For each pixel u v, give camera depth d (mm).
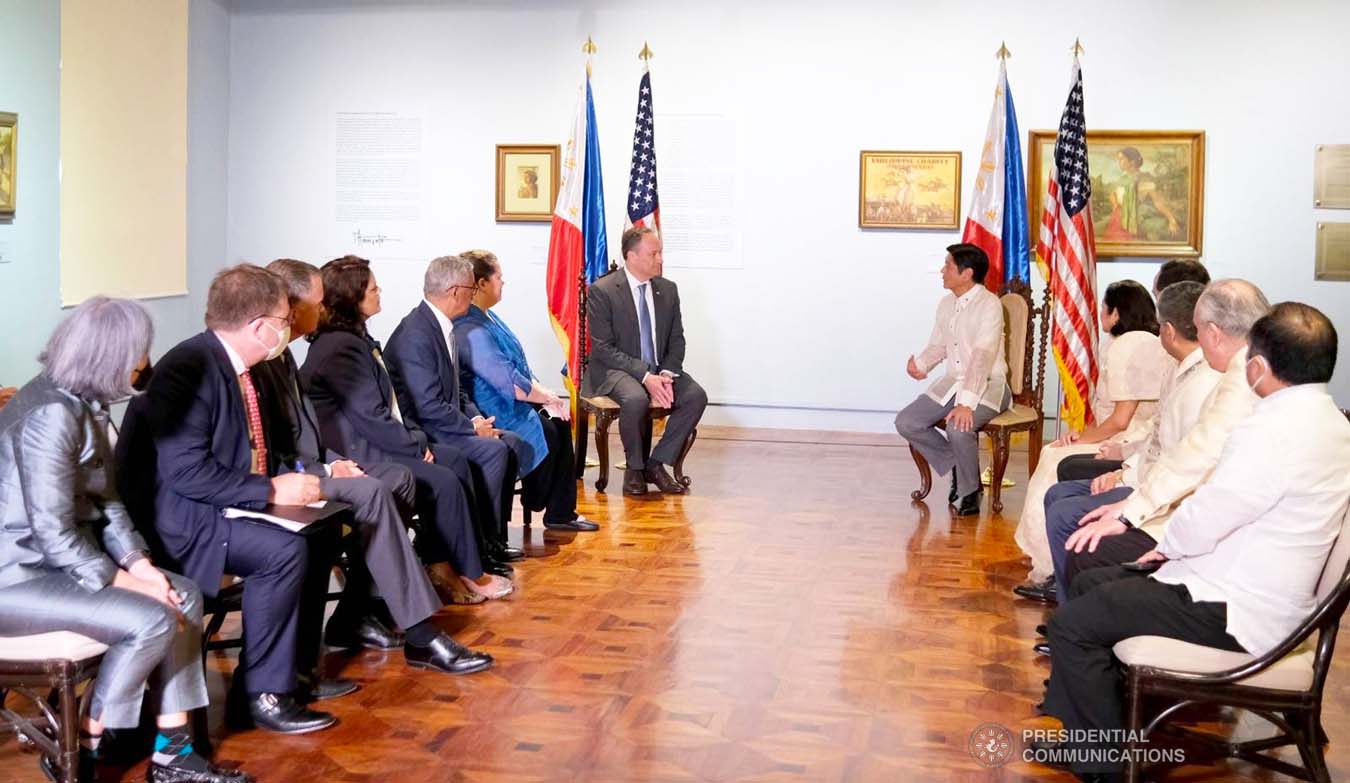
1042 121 9094
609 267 7922
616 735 3703
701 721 3826
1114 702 3309
